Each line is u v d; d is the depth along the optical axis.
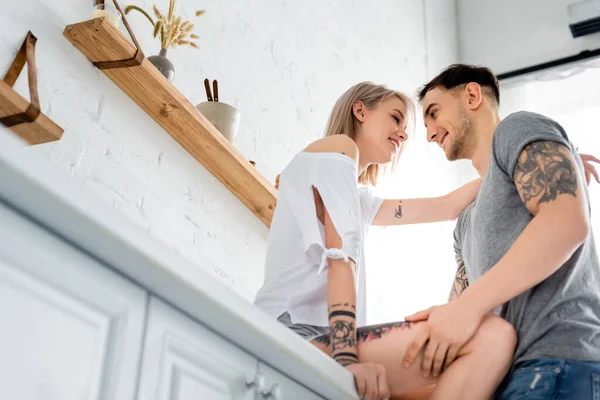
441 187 4.86
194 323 1.15
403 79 4.67
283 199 1.94
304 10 3.74
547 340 1.55
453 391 1.53
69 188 0.95
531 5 5.48
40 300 0.91
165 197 2.47
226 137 2.66
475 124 2.13
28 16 2.13
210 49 2.92
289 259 1.87
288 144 3.26
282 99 3.31
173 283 1.07
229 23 3.09
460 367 1.55
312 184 1.86
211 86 2.87
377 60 4.38
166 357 1.08
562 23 5.31
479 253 1.78
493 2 5.63
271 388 1.27
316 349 1.37
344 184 1.85
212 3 3.01
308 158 1.93
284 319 1.80
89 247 0.99
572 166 1.64
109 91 2.36
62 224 0.95
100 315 0.99
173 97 2.39
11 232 0.90
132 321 1.03
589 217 1.72
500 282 1.56
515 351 1.58
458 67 2.21
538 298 1.61
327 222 1.81
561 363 1.51
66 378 0.92
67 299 0.94
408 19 4.97
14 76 2.02
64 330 0.93
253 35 3.23
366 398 1.49
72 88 2.23
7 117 1.71
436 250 4.65
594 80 5.05
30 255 0.91
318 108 3.59
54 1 2.25
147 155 2.44
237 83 3.03
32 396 0.87
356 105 2.28
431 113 2.21
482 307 1.56
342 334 1.62
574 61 5.11
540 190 1.62
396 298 4.07
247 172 2.66
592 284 1.66
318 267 1.84
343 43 4.04
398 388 1.62
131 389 1.00
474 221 1.84
